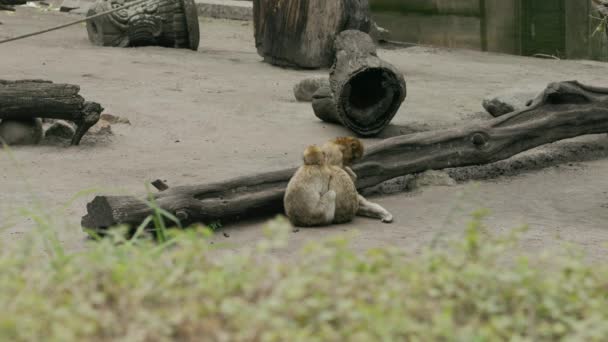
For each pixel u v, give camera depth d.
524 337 7.60
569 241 12.90
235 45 33.72
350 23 28.70
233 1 41.12
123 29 30.64
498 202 15.38
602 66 30.69
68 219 13.86
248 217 14.31
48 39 31.95
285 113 22.36
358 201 14.43
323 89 21.09
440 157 16.31
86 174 16.61
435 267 8.39
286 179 14.48
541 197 15.77
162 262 8.65
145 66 27.53
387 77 19.95
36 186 15.66
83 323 7.05
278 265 8.10
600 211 14.90
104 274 8.13
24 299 7.32
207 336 7.09
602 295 8.45
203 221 13.58
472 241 8.81
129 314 7.32
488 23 34.72
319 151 13.85
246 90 24.97
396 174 15.86
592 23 31.92
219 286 7.71
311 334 7.16
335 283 7.86
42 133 19.02
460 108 23.34
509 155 17.03
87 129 18.70
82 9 39.88
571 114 17.92
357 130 20.06
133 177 16.50
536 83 26.84
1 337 6.72
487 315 7.84
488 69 29.80
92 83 24.70
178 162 17.69
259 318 6.95
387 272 8.28
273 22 29.31
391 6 37.69
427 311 7.67
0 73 25.28
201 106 22.67
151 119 21.16
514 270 8.78
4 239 12.57
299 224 13.86
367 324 7.17
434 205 15.16
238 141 19.53
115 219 12.52
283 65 29.09
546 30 33.28
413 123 21.52
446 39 36.03
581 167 17.98
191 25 31.17
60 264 8.53
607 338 7.45
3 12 37.81
